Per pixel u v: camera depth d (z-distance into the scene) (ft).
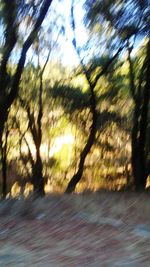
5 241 23.34
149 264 20.90
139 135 59.72
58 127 71.00
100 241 24.54
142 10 48.11
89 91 64.44
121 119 66.33
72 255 21.63
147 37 52.95
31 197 33.81
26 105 67.41
